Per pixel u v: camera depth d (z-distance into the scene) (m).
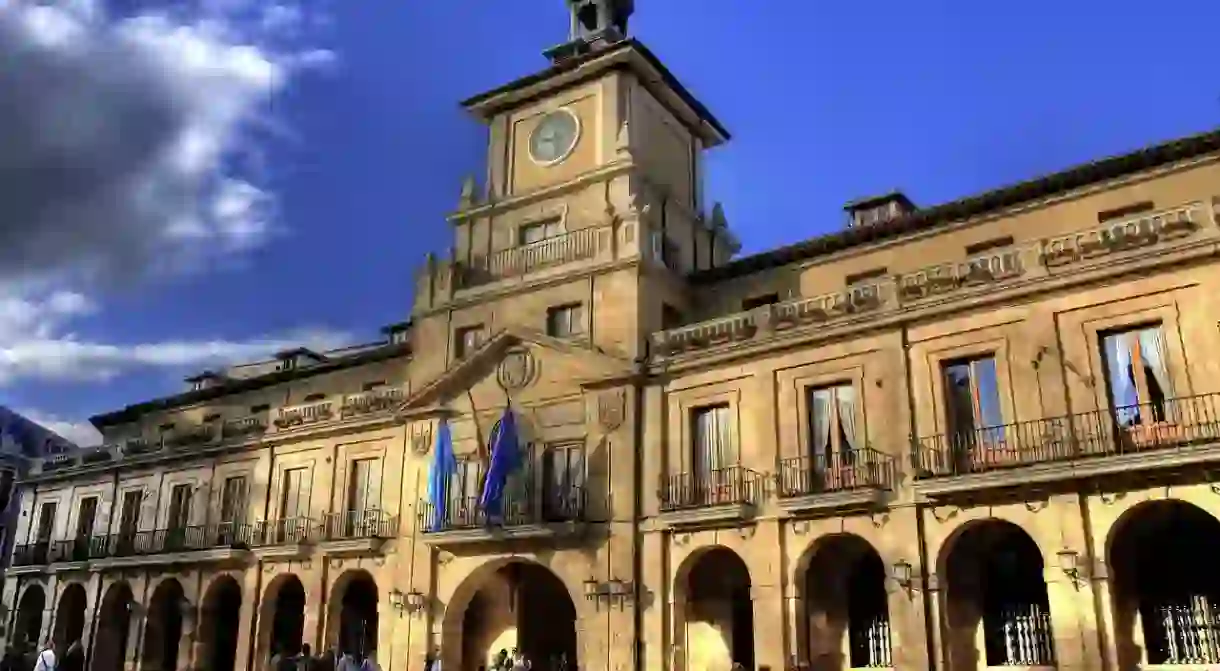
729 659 26.42
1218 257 20.83
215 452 39.34
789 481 25.25
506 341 31.36
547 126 35.28
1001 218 26.89
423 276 34.59
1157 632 21.14
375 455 34.34
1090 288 22.34
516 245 34.09
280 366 45.53
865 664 24.73
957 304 23.91
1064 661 20.44
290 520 35.62
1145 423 21.03
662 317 30.39
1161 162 24.78
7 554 61.88
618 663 26.34
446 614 30.11
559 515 28.22
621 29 39.25
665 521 26.78
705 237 35.56
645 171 33.72
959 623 23.11
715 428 27.36
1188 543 21.34
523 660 26.56
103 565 40.06
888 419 24.33
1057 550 21.00
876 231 28.75
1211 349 20.55
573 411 29.45
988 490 22.08
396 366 38.84
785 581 24.69
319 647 32.94
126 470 42.81
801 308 26.55
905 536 23.14
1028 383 22.62
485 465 30.48
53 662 22.02
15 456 64.50
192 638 36.59
